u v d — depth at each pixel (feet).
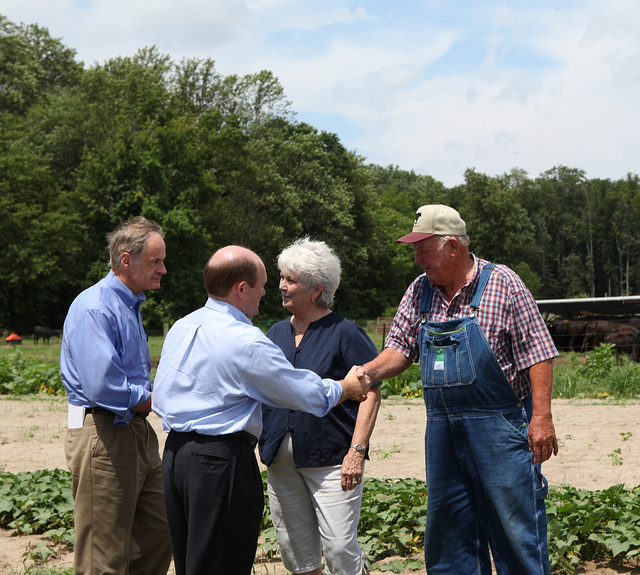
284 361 9.89
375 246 217.36
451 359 11.37
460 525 11.75
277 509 11.95
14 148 143.02
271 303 175.52
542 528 11.21
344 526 11.34
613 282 357.00
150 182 144.56
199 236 146.51
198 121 153.89
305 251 11.86
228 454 9.67
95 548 11.98
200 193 149.69
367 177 216.74
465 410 11.37
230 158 157.58
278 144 188.65
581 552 15.25
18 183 140.97
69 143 160.35
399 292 233.35
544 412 10.97
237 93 181.16
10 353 59.11
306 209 186.60
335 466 11.44
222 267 10.16
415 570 14.84
